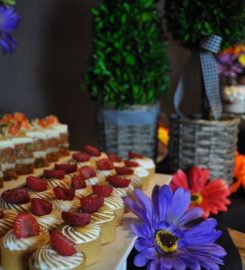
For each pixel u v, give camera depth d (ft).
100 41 4.36
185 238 2.84
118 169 3.58
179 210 3.03
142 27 4.33
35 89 5.31
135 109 4.50
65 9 5.61
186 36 4.23
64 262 2.10
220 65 5.27
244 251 3.32
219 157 4.34
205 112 4.52
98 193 3.00
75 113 6.16
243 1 3.95
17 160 3.93
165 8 4.34
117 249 2.57
